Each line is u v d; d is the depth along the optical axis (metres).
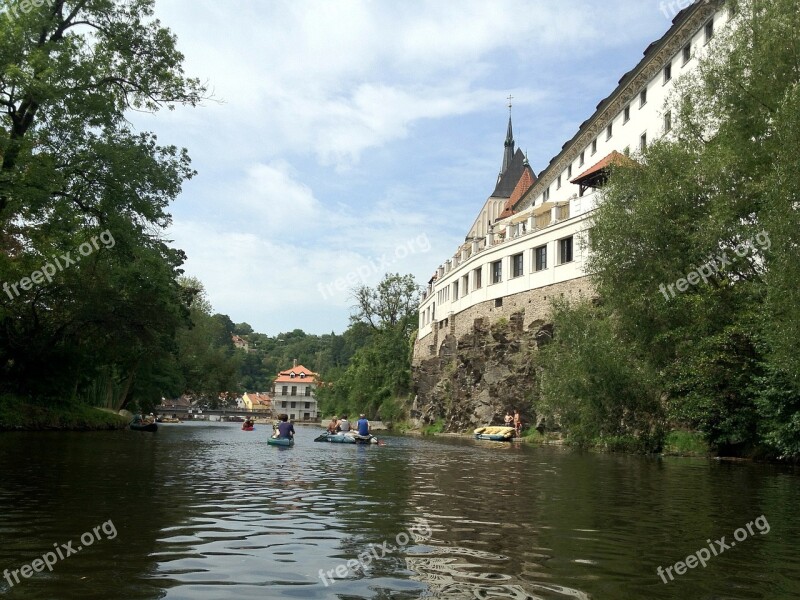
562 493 13.30
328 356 174.25
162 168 28.58
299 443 34.00
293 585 6.09
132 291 36.91
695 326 24.83
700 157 24.36
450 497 12.43
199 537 8.13
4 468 15.71
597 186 43.00
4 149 23.42
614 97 46.97
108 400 55.56
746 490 14.12
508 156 102.19
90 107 25.52
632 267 26.02
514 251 51.19
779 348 19.11
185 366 71.81
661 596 5.95
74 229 26.77
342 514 10.16
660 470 19.36
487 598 5.73
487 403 50.62
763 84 21.86
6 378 37.22
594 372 29.41
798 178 18.03
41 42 25.55
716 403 24.36
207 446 29.11
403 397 82.62
